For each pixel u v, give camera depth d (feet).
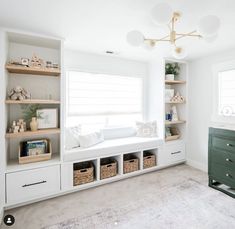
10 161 7.67
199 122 11.19
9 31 6.70
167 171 10.85
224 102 9.85
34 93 8.41
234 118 9.34
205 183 9.20
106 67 10.69
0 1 4.97
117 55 10.53
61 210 6.91
